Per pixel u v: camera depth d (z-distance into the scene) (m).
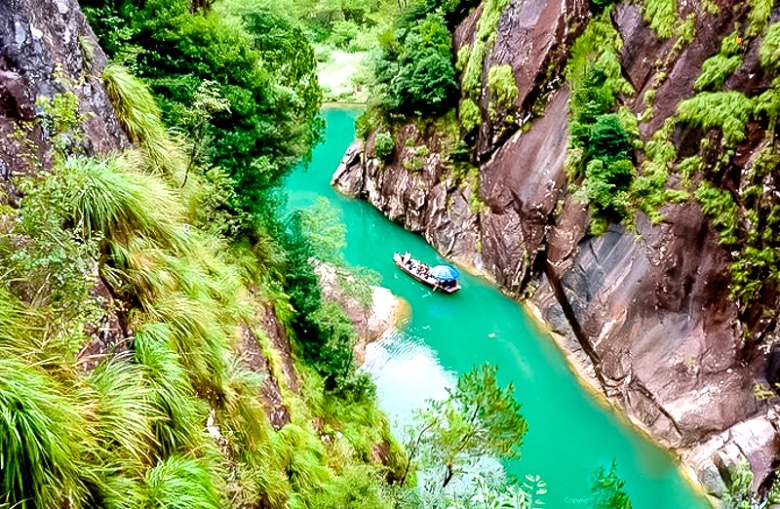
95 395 5.17
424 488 12.59
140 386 5.66
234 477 7.32
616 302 24.53
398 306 29.30
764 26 21.34
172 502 5.23
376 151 38.75
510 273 30.53
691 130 23.19
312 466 10.50
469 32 35.31
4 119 6.52
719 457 19.14
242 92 14.52
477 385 11.18
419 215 36.81
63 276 4.95
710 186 22.38
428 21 36.34
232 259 13.27
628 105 26.25
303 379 15.04
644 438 21.47
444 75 34.78
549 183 28.89
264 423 9.21
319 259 20.11
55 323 4.96
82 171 6.58
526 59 30.67
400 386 23.73
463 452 11.57
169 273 7.77
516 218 30.69
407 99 37.16
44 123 6.36
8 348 4.48
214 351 7.66
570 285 26.80
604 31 28.06
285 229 18.88
